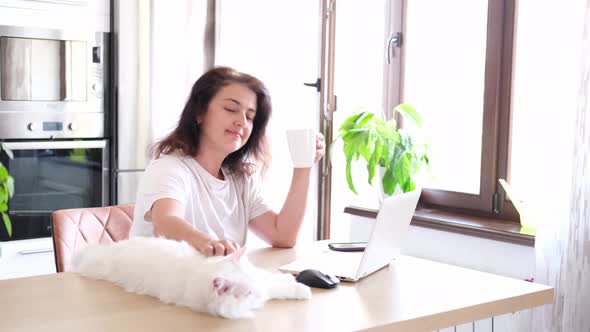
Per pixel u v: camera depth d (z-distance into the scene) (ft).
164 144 6.14
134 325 3.73
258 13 10.91
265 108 6.30
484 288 4.83
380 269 5.37
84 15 10.59
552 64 7.21
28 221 10.32
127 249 4.72
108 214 6.81
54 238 6.39
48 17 10.29
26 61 10.18
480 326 8.02
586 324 6.73
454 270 5.40
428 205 9.71
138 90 10.88
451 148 9.55
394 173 8.85
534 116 7.93
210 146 6.08
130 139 10.91
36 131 10.33
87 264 4.88
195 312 4.00
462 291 4.73
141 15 10.80
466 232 8.27
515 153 8.59
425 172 9.73
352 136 9.06
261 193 6.53
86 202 10.83
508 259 7.95
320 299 4.42
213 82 5.97
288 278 4.64
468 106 9.31
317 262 5.43
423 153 9.06
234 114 5.91
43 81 10.35
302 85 10.45
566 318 6.81
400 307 4.27
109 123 10.97
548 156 7.19
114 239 6.73
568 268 6.81
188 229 5.04
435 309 4.24
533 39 8.28
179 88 11.16
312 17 10.30
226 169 6.42
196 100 6.01
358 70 10.72
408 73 10.01
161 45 10.98
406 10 9.89
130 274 4.52
